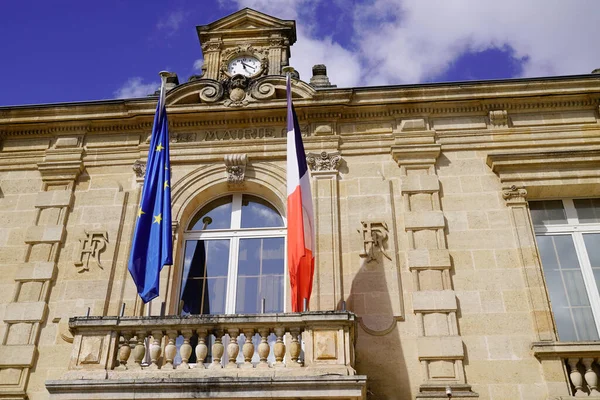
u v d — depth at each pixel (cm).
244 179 1130
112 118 1207
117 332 871
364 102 1179
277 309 1027
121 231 1090
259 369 827
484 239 1034
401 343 941
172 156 1159
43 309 1012
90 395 803
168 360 848
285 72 1162
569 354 904
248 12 1341
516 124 1160
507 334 940
